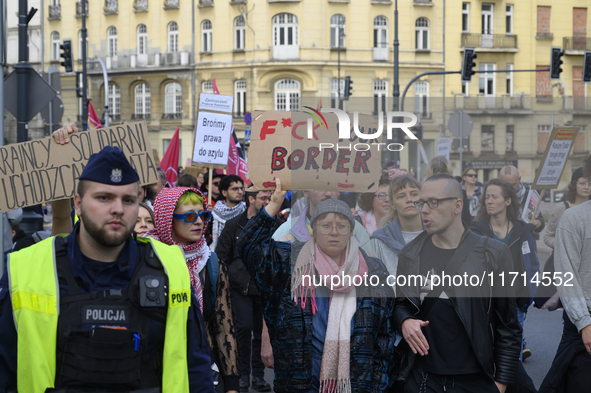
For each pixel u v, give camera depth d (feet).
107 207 7.33
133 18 130.41
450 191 10.03
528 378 11.39
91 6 133.69
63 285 7.38
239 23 121.80
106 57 132.98
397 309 10.41
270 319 10.21
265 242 10.19
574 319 11.10
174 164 32.40
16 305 7.28
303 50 118.42
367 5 119.85
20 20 28.12
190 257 10.93
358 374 9.83
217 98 25.12
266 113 9.92
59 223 12.42
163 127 128.88
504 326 10.50
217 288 10.96
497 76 125.29
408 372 10.39
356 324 9.96
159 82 128.77
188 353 7.93
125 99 132.05
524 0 125.29
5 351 7.31
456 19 122.62
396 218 10.05
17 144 12.12
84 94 82.17
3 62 25.64
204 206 11.34
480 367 10.19
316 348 10.11
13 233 22.80
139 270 7.65
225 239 18.25
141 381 7.45
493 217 10.32
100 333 7.23
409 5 120.88
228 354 10.74
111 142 12.69
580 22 128.57
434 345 10.18
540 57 126.62
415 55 121.90
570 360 11.68
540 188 10.53
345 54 119.75
